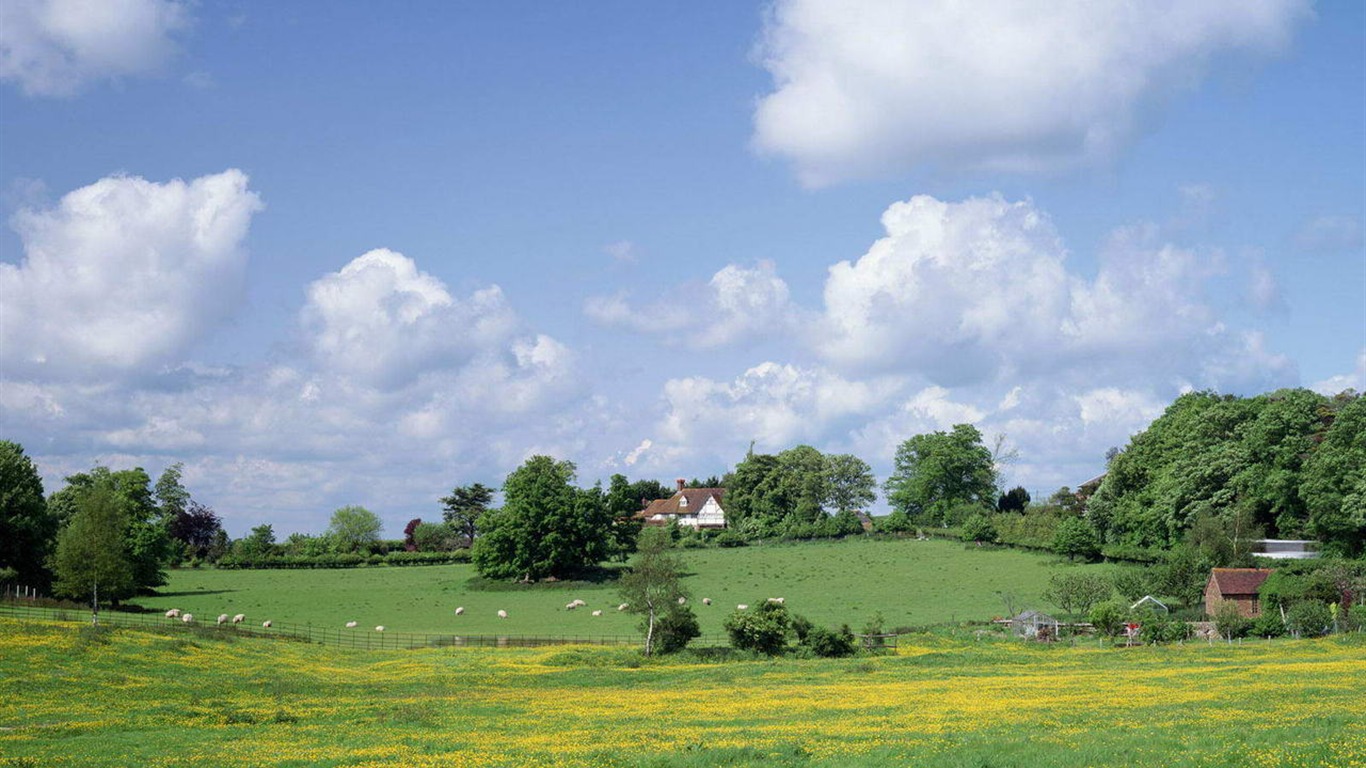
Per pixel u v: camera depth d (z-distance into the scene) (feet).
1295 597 318.45
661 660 272.72
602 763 108.68
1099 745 107.86
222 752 123.13
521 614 429.79
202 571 604.08
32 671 198.80
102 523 310.86
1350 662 209.77
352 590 512.22
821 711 154.92
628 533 570.46
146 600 458.09
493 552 523.70
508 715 159.53
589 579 522.06
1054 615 364.58
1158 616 321.11
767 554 616.80
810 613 404.98
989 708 150.41
